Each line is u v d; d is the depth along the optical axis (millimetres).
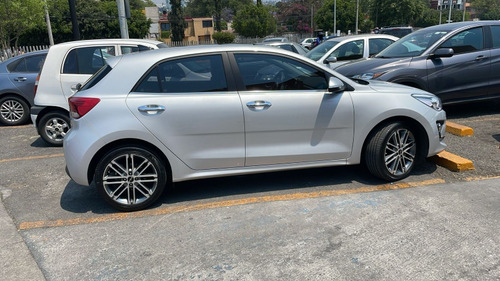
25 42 42438
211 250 3408
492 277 2900
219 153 4211
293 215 3975
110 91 4043
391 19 57344
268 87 4270
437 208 3973
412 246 3326
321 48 9938
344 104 4391
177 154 4133
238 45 4375
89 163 4012
